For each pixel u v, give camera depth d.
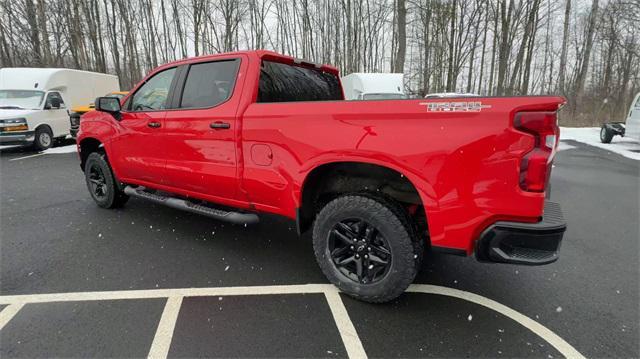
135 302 2.52
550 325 2.31
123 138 3.92
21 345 2.07
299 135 2.57
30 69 10.85
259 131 2.78
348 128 2.36
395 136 2.19
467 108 2.00
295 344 2.10
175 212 4.60
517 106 1.90
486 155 1.97
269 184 2.81
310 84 3.75
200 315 2.38
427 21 21.67
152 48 26.88
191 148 3.26
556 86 29.08
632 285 2.85
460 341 2.14
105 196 4.57
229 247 3.53
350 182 2.77
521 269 3.12
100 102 3.82
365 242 2.48
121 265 3.10
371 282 2.46
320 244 2.64
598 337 2.19
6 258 3.21
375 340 2.14
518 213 1.96
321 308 2.47
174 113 3.37
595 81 27.67
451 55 20.20
